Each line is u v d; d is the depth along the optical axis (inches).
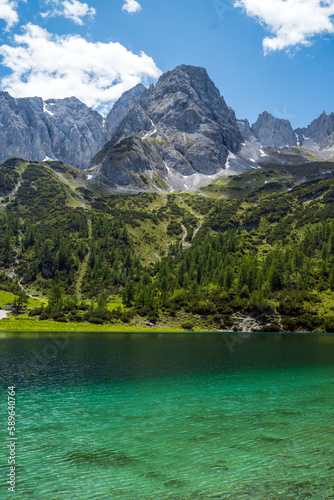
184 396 1870.1
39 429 1348.4
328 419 1481.3
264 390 2022.6
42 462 1052.5
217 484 928.3
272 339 4724.4
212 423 1427.2
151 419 1478.8
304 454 1117.1
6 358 2977.4
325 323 5669.3
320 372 2581.2
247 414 1552.7
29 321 5826.8
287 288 6761.8
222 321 5979.3
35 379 2246.6
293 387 2102.6
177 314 6289.4
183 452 1133.7
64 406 1665.8
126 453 1124.5
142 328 5762.8
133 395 1881.2
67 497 865.5
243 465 1039.0
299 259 7810.0
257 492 890.7
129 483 933.2
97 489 902.4
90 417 1502.2
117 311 6328.7
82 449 1155.9
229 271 7116.1
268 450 1148.5
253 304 6225.4
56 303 6722.4
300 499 858.1
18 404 1691.7
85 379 2268.7
